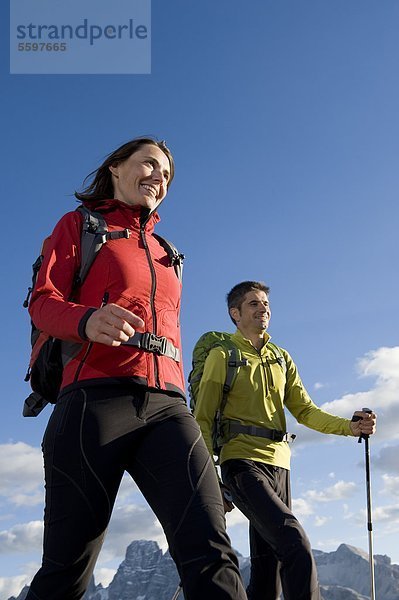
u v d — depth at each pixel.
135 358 3.08
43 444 3.04
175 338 3.35
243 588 2.71
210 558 2.68
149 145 3.62
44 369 3.18
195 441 3.00
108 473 2.89
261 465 5.29
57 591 2.80
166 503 2.84
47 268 3.12
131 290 3.21
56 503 2.86
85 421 2.92
